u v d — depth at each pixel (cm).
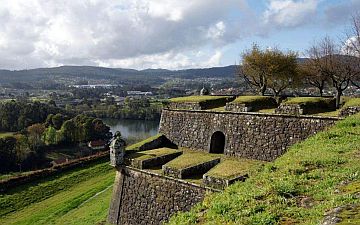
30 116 9194
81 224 2622
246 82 5050
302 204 884
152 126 10925
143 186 2184
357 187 888
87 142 8231
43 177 4528
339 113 1916
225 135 2325
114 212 2384
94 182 4278
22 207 3597
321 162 1229
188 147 2558
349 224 588
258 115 2175
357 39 3597
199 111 2517
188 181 1900
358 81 3919
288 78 4466
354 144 1429
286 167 1258
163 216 2030
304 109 2027
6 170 6078
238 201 1002
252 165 1897
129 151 2462
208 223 909
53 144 7725
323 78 4072
